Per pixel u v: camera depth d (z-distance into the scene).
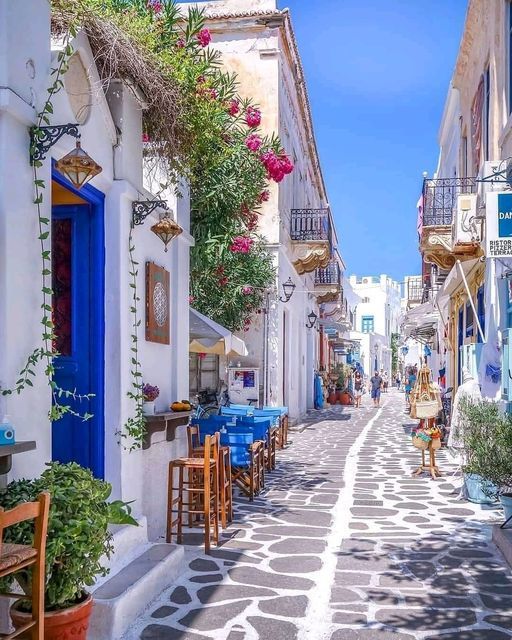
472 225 10.86
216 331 9.77
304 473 11.00
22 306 4.02
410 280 28.86
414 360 43.16
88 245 5.66
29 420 4.04
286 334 19.06
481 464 7.14
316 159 25.97
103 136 5.45
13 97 3.87
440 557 6.16
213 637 4.33
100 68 5.38
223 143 9.24
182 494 6.82
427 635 4.40
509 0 9.80
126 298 5.74
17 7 4.00
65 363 5.62
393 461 12.39
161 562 5.22
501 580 5.52
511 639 4.35
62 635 3.42
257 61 15.88
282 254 16.66
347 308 43.69
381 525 7.39
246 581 5.43
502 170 8.75
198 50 7.55
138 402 5.89
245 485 9.00
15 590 3.80
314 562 5.98
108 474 5.53
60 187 5.39
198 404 12.42
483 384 9.27
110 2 6.07
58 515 3.42
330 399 33.19
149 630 4.43
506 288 9.47
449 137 18.41
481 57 12.03
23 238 4.06
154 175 7.22
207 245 10.16
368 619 4.66
